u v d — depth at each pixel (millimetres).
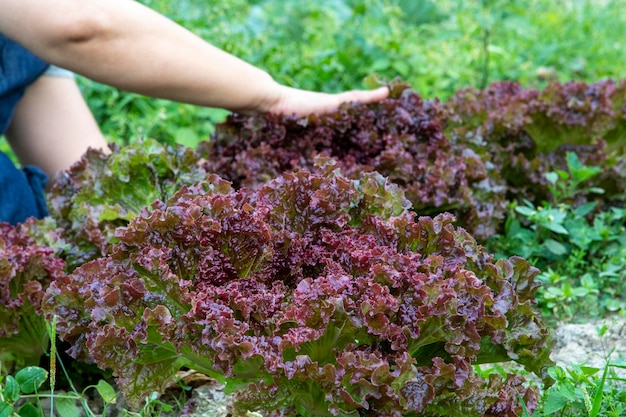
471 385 1077
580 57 2656
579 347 1377
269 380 1083
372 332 1062
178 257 1120
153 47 1306
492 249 1587
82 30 1253
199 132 2061
